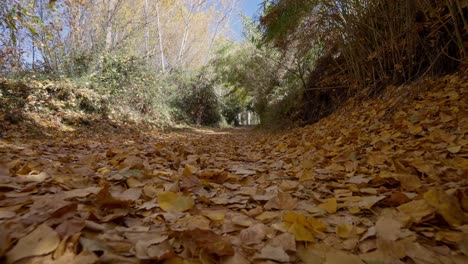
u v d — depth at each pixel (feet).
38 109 21.13
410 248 2.81
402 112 10.34
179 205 3.90
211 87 58.18
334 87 20.34
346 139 10.25
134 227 3.19
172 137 26.99
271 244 2.96
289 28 19.89
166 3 49.90
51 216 2.86
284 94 31.78
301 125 24.13
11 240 2.39
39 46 25.55
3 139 13.47
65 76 26.94
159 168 7.39
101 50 32.96
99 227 2.83
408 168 5.29
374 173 5.67
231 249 2.71
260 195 4.75
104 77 29.99
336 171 6.40
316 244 3.07
